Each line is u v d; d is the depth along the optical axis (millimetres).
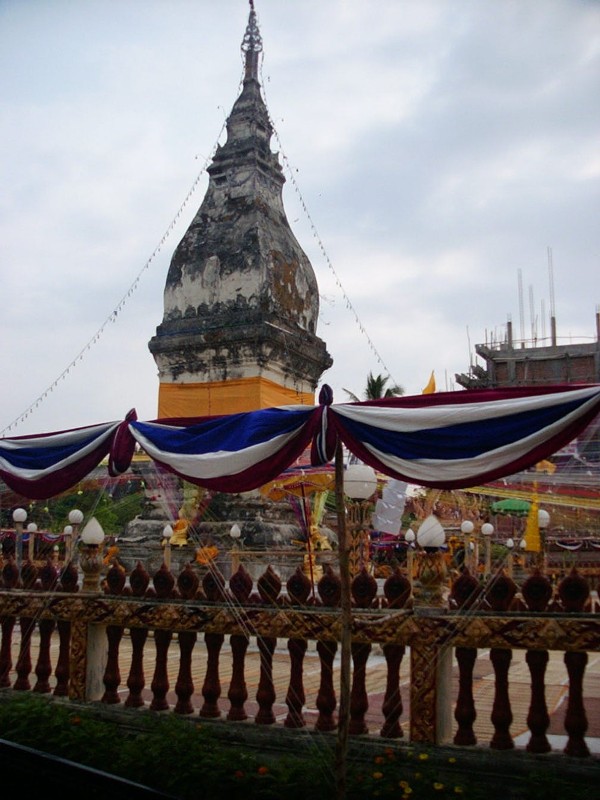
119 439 8664
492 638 6930
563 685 11414
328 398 7539
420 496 15719
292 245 30016
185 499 15242
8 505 12922
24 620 9320
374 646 13773
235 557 18797
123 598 8531
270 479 7758
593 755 6703
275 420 7691
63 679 8906
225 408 27031
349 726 7414
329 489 19234
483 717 8852
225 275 28078
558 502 8562
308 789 6570
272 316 27500
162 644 8398
